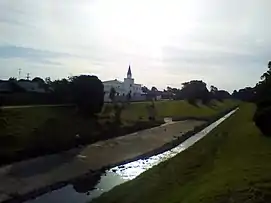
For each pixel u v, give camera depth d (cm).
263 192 1792
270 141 3456
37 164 4431
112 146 6181
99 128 6938
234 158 2959
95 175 4391
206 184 2242
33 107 6216
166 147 6594
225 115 12525
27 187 3638
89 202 3072
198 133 8331
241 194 1811
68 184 3938
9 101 6756
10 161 4297
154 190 2748
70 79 7556
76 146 5716
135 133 7862
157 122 10056
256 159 2642
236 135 4597
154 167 3978
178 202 2078
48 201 3309
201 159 3612
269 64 5784
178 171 3250
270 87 4934
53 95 7406
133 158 5497
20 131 4988
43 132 5319
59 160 4800
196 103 16188
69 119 6375
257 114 4162
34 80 9444
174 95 19225
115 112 8806
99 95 7269
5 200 3247
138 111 10600
